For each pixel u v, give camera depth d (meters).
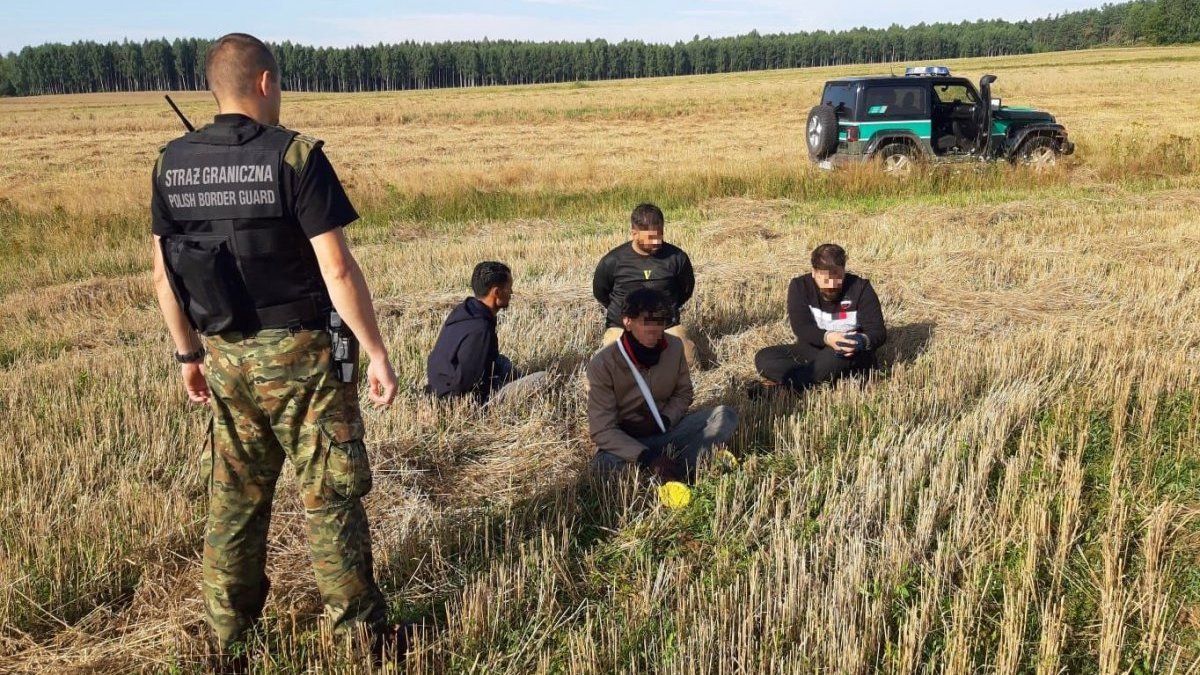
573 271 8.77
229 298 2.41
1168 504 3.51
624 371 4.10
